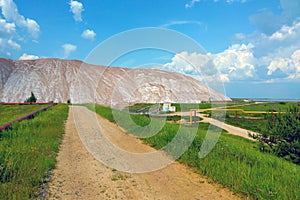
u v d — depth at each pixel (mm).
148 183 5426
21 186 4727
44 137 9852
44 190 4840
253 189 4645
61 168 6352
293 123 8289
